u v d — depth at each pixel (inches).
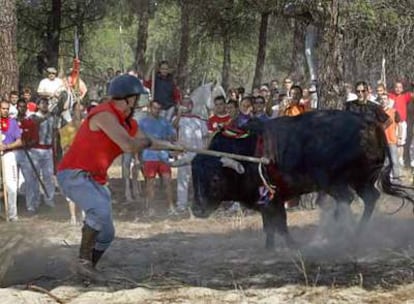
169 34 2775.6
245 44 2308.1
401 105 1400.1
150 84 1224.8
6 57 1234.0
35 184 1133.1
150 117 1072.8
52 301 580.7
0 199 1093.8
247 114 1075.3
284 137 767.1
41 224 984.3
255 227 936.9
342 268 682.8
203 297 587.8
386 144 800.3
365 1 1267.2
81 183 624.7
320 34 1127.6
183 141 1116.5
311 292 595.5
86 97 1565.0
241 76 3240.7
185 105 1131.3
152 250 796.6
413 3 1451.8
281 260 730.8
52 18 1994.3
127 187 1213.1
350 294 588.1
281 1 1296.8
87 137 625.6
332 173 776.3
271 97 1323.8
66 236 885.8
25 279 658.8
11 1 1243.2
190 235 898.7
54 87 1277.1
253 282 639.8
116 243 842.8
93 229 629.3
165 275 669.9
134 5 2075.5
